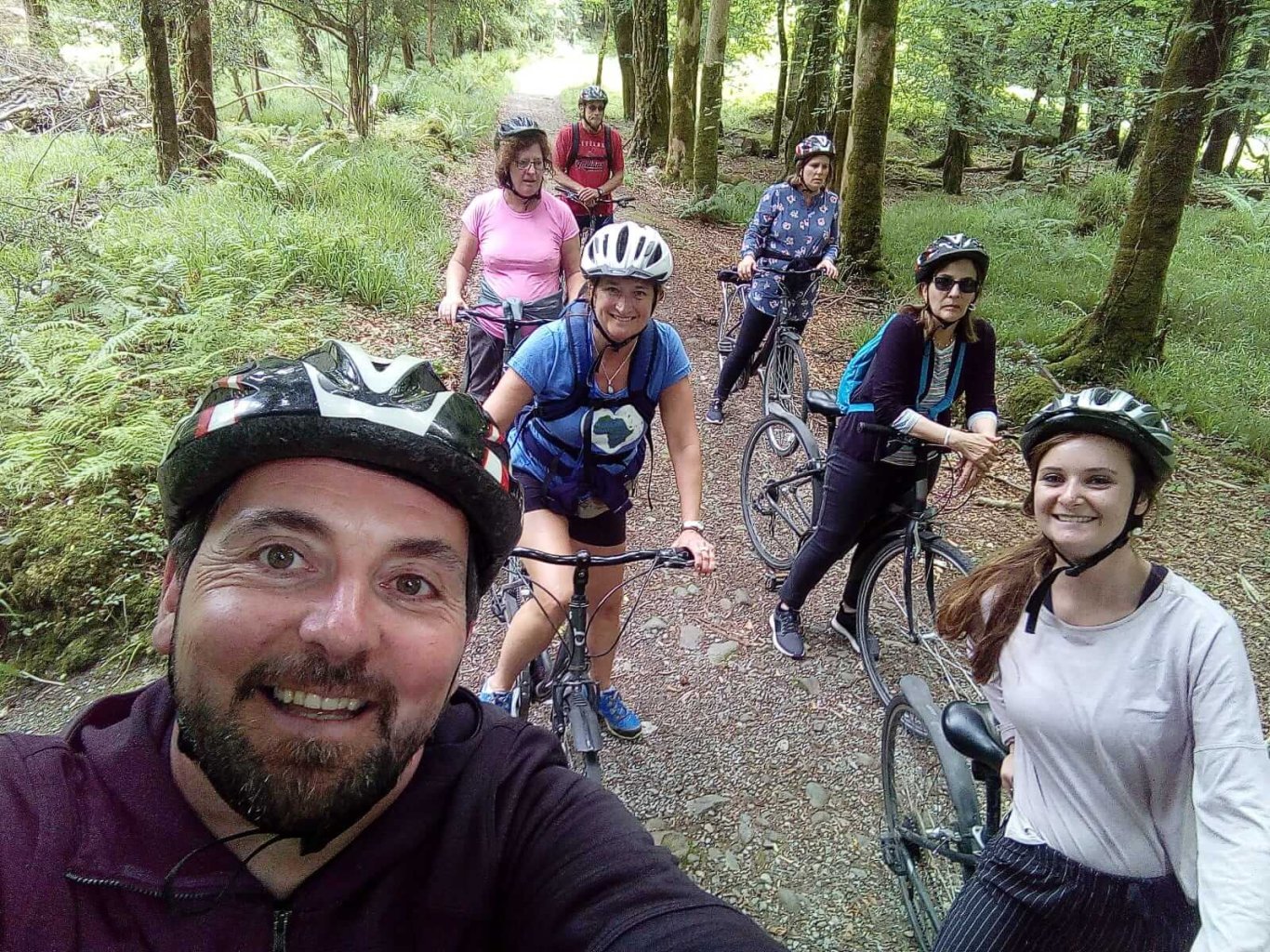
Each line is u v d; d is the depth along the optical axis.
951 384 3.27
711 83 13.70
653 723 3.54
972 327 3.18
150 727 0.89
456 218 10.45
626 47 21.59
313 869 0.89
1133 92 8.44
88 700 3.64
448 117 16.84
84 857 0.81
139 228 7.39
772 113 24.84
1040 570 1.82
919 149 22.36
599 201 7.97
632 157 18.30
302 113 15.17
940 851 2.41
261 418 0.83
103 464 4.16
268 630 0.80
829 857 2.95
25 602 4.06
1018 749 1.90
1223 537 5.16
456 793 0.97
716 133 13.94
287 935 0.85
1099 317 7.24
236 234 7.19
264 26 14.57
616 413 2.57
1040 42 11.61
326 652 0.80
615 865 0.98
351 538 0.84
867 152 9.80
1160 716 1.60
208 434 0.84
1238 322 9.19
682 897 0.97
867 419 3.39
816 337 8.32
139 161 10.09
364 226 8.31
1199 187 16.23
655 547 4.90
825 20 14.55
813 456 4.23
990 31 11.98
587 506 2.71
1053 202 15.16
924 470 3.42
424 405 0.90
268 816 0.80
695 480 2.69
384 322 6.85
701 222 13.07
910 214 14.16
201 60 9.89
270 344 5.68
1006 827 1.94
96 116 12.52
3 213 7.01
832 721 3.59
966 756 2.15
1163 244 6.89
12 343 5.26
